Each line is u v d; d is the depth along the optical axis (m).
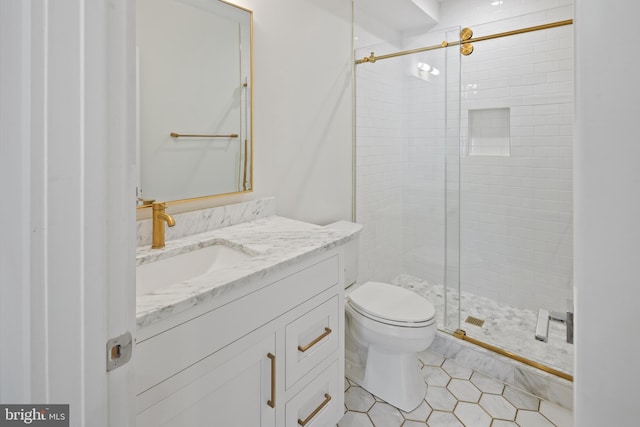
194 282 0.94
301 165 1.99
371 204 2.54
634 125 0.28
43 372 0.45
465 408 1.68
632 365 0.29
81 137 0.46
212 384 0.94
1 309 0.49
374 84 2.45
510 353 1.93
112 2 0.48
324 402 1.36
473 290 2.73
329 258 1.37
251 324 1.04
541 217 2.41
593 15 0.29
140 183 1.29
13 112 0.44
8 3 0.44
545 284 2.42
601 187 0.30
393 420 1.60
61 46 0.44
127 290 0.53
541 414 1.63
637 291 0.28
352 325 1.81
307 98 2.00
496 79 2.51
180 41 1.37
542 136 2.37
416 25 2.79
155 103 1.31
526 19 2.39
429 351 2.16
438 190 2.40
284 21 1.82
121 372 0.53
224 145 1.56
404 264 2.61
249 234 1.44
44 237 0.44
